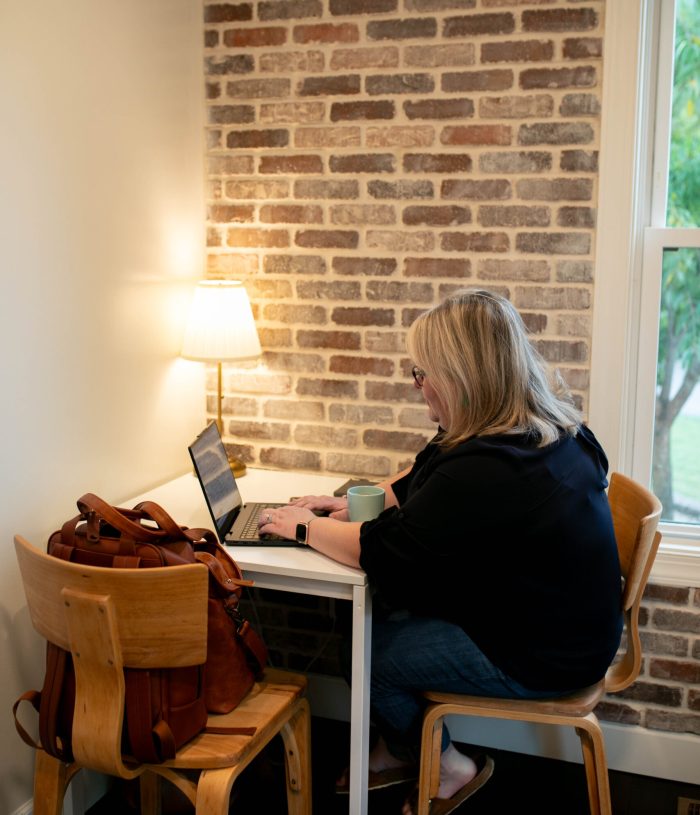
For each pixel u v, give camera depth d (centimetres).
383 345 258
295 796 195
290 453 272
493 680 184
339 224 257
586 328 240
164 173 248
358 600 184
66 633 160
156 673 160
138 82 233
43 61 196
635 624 200
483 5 235
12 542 196
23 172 193
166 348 257
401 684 193
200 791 161
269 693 186
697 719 242
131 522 165
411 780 219
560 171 236
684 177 239
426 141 245
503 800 230
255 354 254
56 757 169
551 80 233
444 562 176
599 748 187
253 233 267
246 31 258
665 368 247
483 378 180
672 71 234
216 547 178
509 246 242
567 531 177
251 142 262
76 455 217
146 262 243
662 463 251
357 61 248
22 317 196
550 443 179
